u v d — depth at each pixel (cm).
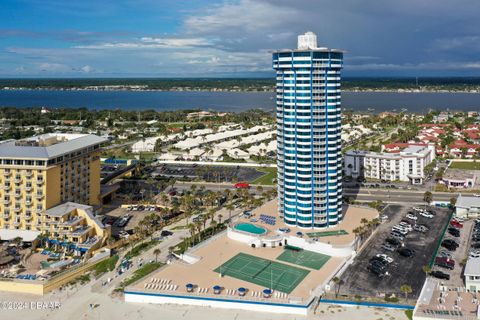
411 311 18275
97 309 19075
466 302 18275
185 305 19375
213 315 18512
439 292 19275
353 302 18938
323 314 18312
